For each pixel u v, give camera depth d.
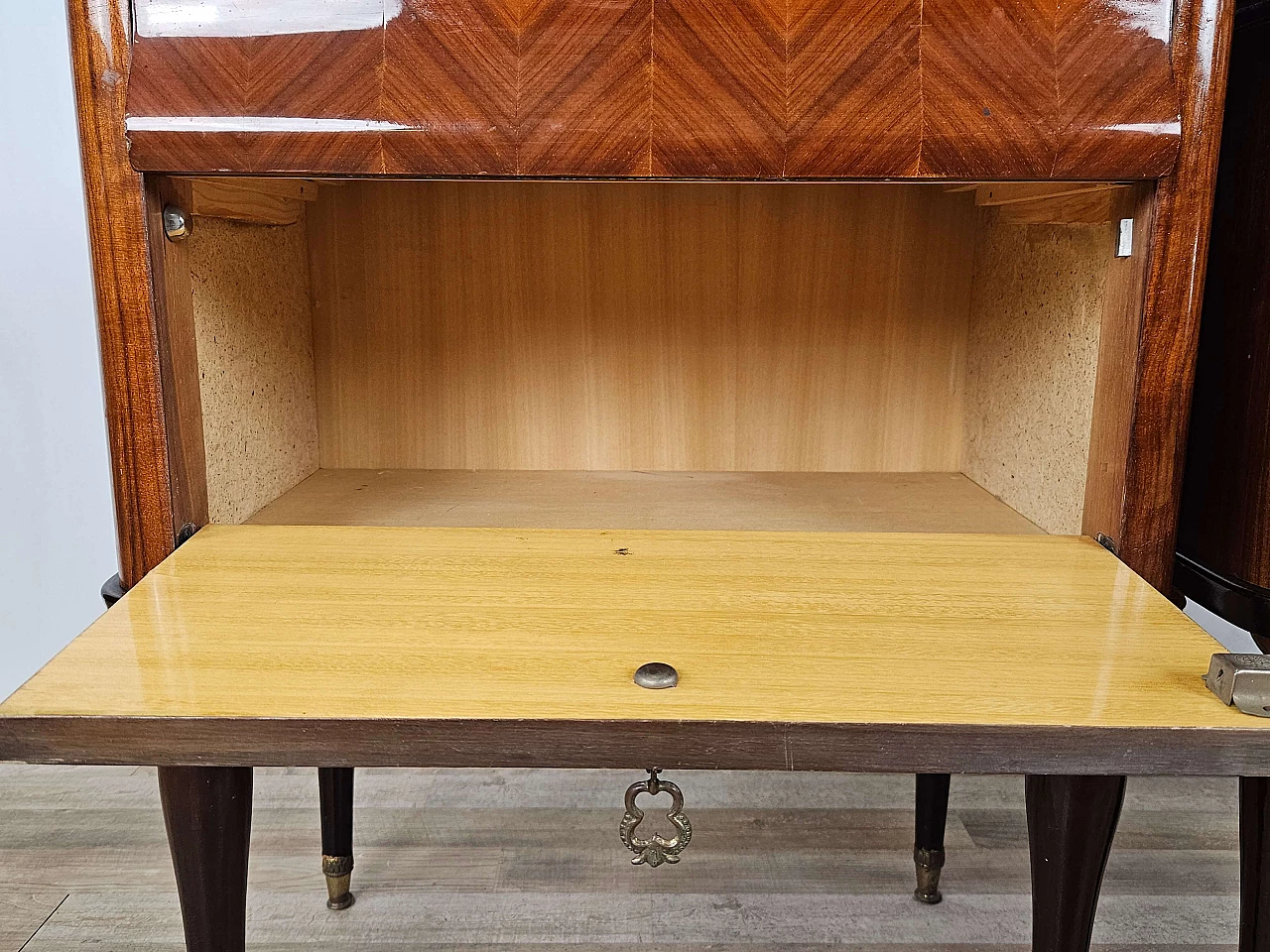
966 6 0.70
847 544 0.78
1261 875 0.62
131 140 0.69
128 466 0.76
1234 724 0.51
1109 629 0.62
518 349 1.16
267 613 0.63
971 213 1.14
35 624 1.53
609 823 1.27
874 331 1.17
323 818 1.07
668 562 0.73
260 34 0.70
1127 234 0.75
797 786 1.35
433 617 0.63
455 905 1.11
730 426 1.19
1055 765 0.51
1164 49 0.71
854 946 1.04
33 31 1.35
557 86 0.70
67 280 1.43
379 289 1.14
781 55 0.70
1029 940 1.05
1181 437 0.76
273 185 0.95
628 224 1.13
